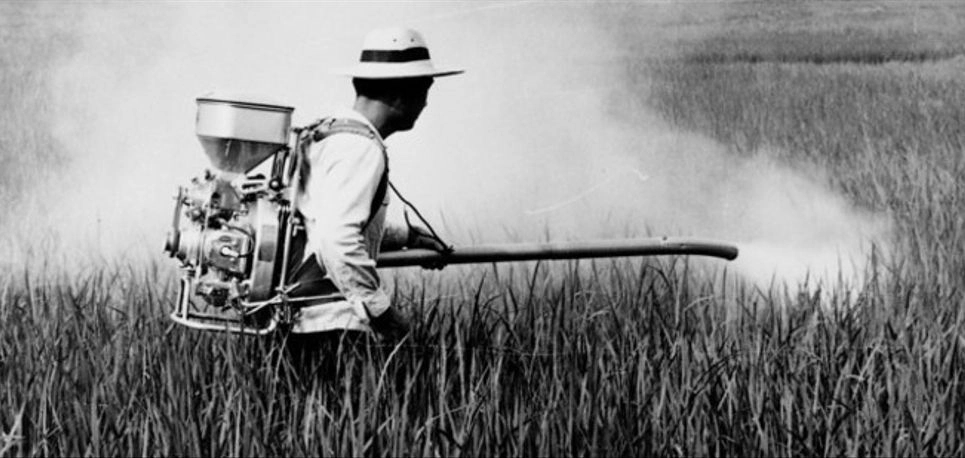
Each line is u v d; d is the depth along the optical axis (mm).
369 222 4414
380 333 4406
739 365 4723
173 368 4637
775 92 16844
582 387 4371
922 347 5023
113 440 4227
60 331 5297
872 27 26234
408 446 4211
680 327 5332
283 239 4316
